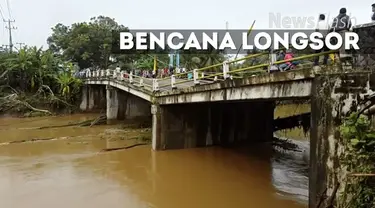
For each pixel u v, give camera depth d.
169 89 20.08
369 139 6.68
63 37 56.66
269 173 15.30
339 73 7.51
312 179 8.28
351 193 6.93
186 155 18.62
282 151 19.88
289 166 16.52
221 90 14.12
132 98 34.56
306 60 11.61
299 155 18.92
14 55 46.22
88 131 27.44
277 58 12.34
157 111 19.53
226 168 16.16
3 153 19.64
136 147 20.81
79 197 12.42
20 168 16.34
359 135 6.79
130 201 12.05
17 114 39.62
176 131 19.91
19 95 42.47
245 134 22.12
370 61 8.09
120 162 17.36
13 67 42.84
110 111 33.25
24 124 32.50
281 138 24.02
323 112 7.86
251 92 11.98
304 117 23.69
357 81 7.22
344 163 7.16
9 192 12.91
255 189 13.10
